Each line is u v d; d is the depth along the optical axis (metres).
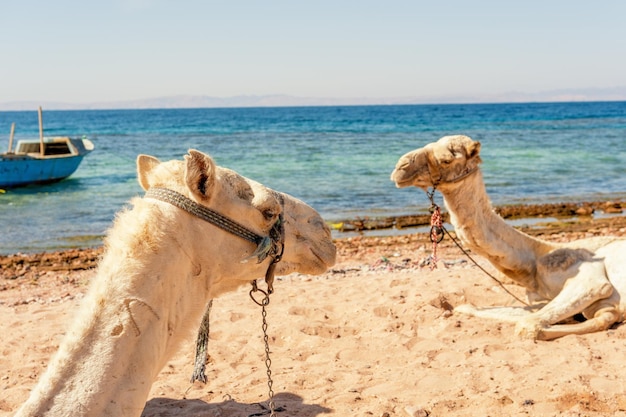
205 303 3.44
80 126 102.31
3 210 22.30
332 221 19.25
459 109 194.50
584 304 7.02
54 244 17.27
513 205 22.05
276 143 54.12
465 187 7.18
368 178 29.22
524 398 5.22
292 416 5.12
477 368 5.98
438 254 14.10
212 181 3.19
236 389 5.82
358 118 120.94
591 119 107.50
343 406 5.31
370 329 7.61
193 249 3.33
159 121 119.38
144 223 3.23
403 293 8.98
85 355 3.04
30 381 6.25
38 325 8.39
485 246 7.40
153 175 3.42
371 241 15.91
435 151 7.02
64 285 12.43
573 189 26.16
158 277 3.20
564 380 5.43
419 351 6.69
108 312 3.11
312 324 7.72
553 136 61.41
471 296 8.77
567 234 16.45
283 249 3.62
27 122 127.06
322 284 10.41
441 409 5.16
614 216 19.75
